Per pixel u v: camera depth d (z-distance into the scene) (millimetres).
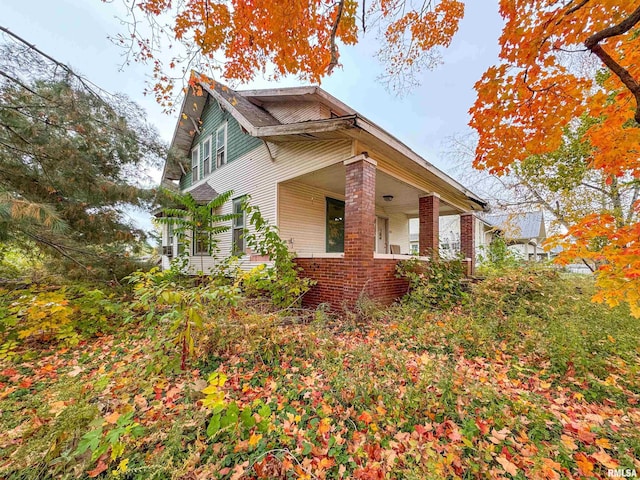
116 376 2676
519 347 3262
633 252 2361
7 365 3062
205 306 3469
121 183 5531
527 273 5551
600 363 2676
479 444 1679
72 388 2285
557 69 2730
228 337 3244
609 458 1633
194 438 1849
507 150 3225
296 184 7523
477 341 3398
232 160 8656
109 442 1545
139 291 2943
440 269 5812
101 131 5043
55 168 4590
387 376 2561
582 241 2795
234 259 6176
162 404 2215
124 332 4164
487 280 5445
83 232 5020
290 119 7910
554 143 2994
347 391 2359
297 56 4598
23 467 1490
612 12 2281
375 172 5398
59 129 4621
